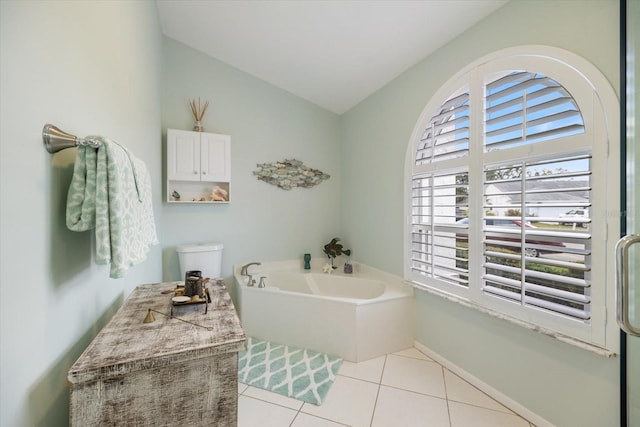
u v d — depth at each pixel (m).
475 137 1.89
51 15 0.77
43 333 0.74
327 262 3.63
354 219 3.43
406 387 1.91
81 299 0.98
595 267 1.29
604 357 1.26
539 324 1.51
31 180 0.69
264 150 3.35
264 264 3.35
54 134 0.75
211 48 2.97
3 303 0.58
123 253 0.91
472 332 1.93
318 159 3.64
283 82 3.32
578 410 1.37
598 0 1.28
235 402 0.87
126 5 1.49
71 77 0.88
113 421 0.75
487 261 1.83
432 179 2.23
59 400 0.82
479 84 1.86
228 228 3.18
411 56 2.37
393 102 2.73
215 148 2.91
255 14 2.35
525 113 1.58
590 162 1.31
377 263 3.00
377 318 2.32
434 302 2.26
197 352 0.82
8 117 0.60
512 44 1.66
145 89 2.00
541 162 1.50
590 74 1.31
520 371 1.63
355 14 2.10
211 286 1.52
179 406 0.81
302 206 3.56
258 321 2.64
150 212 1.40
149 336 0.91
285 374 2.07
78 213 0.84
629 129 1.14
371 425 1.58
